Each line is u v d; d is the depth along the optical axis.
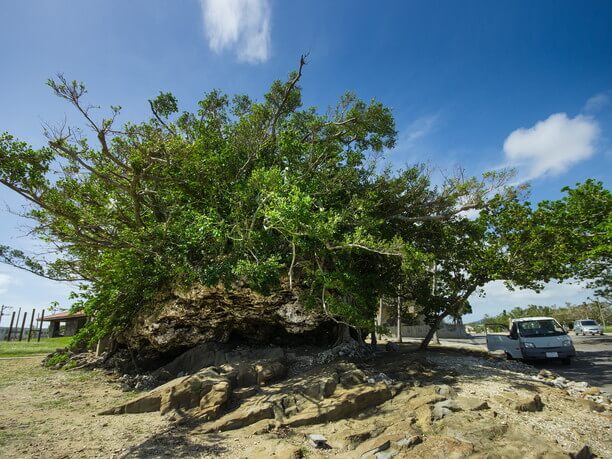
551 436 6.73
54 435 7.60
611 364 14.78
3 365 16.77
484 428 6.76
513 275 14.90
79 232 11.48
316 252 11.39
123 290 13.91
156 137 10.95
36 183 9.77
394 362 11.86
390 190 14.03
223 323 13.33
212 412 8.27
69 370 15.20
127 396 11.10
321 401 8.36
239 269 10.30
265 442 6.94
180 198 12.95
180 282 12.27
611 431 7.14
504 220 15.27
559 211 18.59
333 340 14.13
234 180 13.19
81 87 9.27
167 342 13.68
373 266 14.95
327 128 14.86
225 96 15.96
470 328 54.12
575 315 59.75
